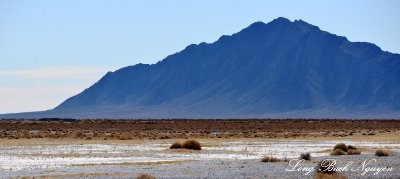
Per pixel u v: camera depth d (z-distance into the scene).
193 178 57.34
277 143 133.00
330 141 142.88
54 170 66.25
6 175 61.00
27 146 117.19
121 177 58.12
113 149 108.19
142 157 89.44
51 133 185.38
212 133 196.38
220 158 88.25
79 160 82.88
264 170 65.56
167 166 71.44
